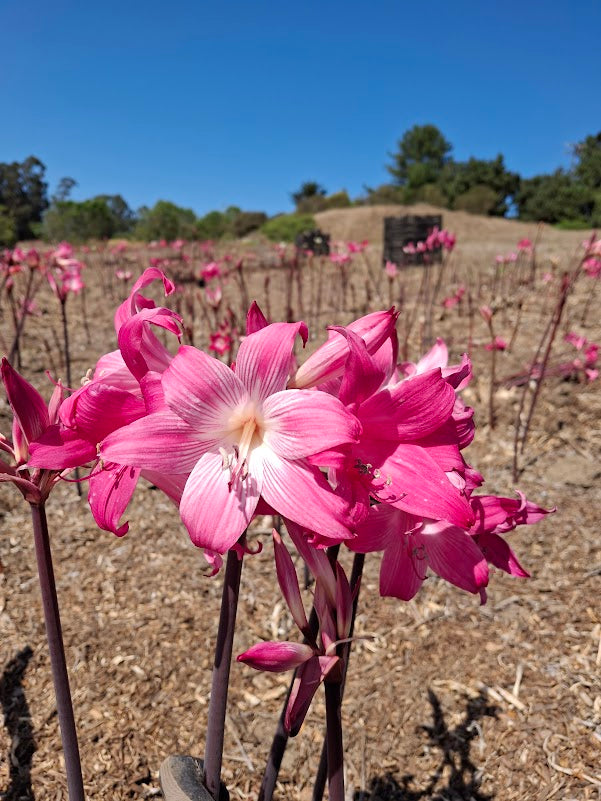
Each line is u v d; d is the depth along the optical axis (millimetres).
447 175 52062
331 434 1029
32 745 2502
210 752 1484
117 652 2975
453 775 2412
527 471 4539
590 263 6449
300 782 2416
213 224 31641
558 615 3180
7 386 1172
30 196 58594
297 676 1161
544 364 4613
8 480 1218
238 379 1109
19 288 10242
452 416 1185
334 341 1201
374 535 1302
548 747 2479
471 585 1334
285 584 1169
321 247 15305
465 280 10820
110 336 7773
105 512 1191
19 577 3490
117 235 37375
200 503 1083
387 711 2697
